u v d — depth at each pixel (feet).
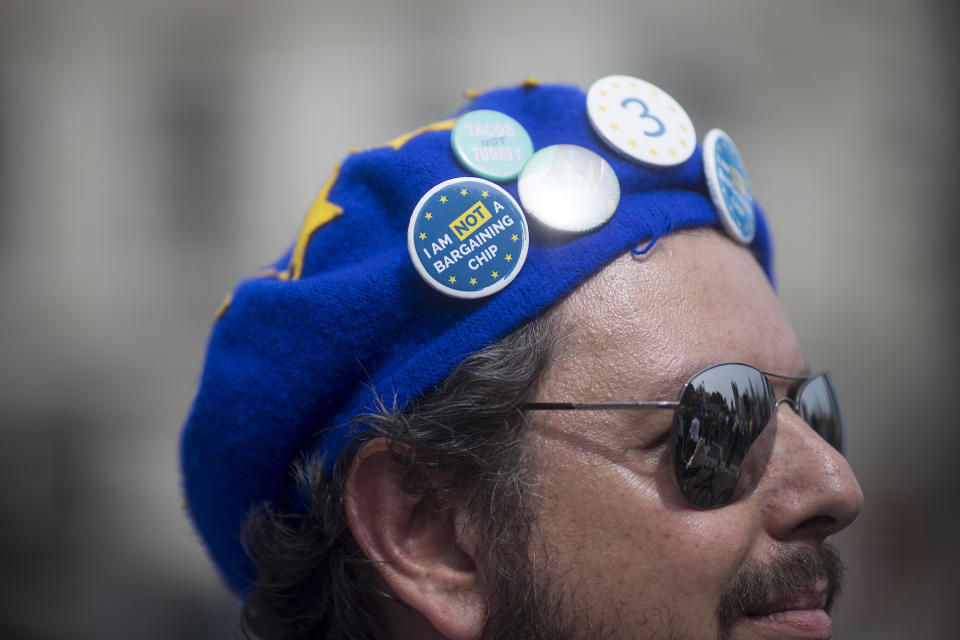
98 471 22.20
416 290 3.70
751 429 3.64
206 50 23.20
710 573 3.49
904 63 24.00
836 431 4.36
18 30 23.20
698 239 3.93
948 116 24.08
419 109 22.82
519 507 3.60
